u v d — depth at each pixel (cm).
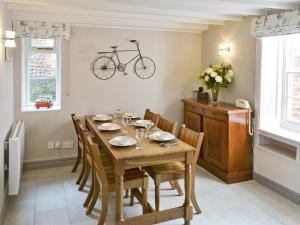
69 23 407
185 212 265
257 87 366
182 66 491
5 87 304
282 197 330
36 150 420
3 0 293
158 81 478
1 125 270
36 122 416
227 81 412
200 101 452
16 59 393
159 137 291
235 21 406
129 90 461
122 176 242
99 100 445
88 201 303
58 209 299
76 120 362
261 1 305
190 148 264
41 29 389
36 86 427
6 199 295
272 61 363
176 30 473
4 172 293
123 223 245
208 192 343
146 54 465
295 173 314
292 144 315
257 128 370
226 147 369
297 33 306
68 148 436
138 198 290
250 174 382
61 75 420
